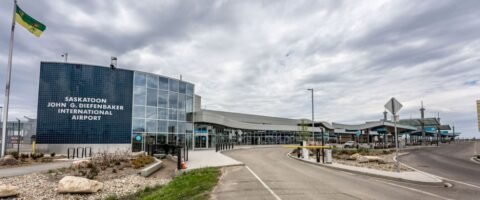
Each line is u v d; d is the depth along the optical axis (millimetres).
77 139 29281
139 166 17703
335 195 9492
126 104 32156
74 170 15523
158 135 34656
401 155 32375
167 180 14500
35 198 10438
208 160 23156
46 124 28609
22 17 22703
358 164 20953
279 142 68500
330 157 21453
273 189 10602
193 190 10406
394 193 10125
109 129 30922
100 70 31062
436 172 17312
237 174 15195
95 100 30438
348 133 85625
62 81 29469
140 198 10453
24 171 15000
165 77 36312
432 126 94688
